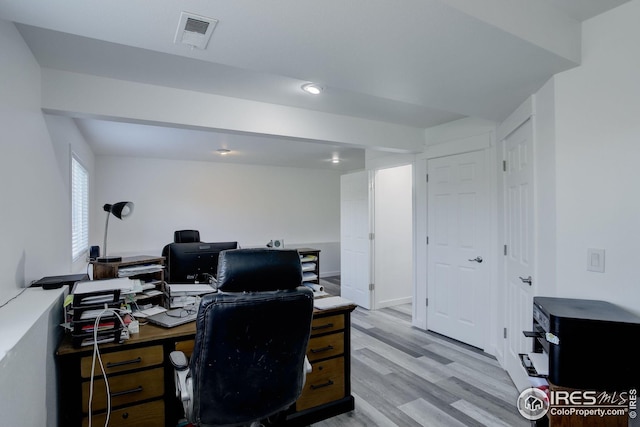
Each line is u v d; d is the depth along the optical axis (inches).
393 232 199.2
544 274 81.3
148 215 223.8
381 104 117.2
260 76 93.1
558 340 57.2
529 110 87.5
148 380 68.6
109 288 67.2
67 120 111.7
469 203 136.1
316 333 87.7
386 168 180.4
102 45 75.1
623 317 57.4
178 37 57.2
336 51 63.3
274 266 57.4
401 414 90.4
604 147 68.4
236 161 241.6
